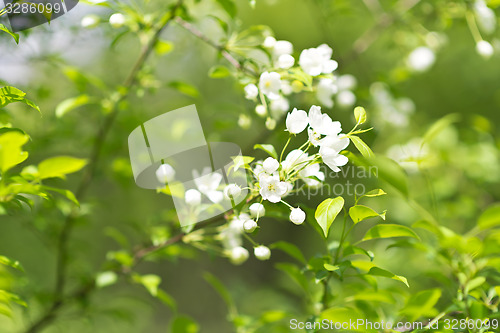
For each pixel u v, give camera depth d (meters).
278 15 2.96
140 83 1.38
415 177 1.64
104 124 1.40
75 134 1.44
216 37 1.43
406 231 1.12
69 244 1.48
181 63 2.06
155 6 1.43
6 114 1.16
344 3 1.50
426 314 1.15
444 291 1.28
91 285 1.39
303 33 3.02
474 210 1.67
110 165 1.46
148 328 3.02
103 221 2.40
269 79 1.15
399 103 1.62
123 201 2.21
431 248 1.19
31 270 2.06
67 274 1.50
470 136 1.82
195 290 3.82
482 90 3.00
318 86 1.25
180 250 1.36
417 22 1.53
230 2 1.27
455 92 3.04
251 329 1.29
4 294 1.12
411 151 1.61
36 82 1.44
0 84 1.15
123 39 1.46
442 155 1.62
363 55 2.27
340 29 2.52
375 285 1.15
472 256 1.16
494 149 1.70
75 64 1.68
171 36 1.63
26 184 1.08
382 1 1.94
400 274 1.55
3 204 1.18
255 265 3.75
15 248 1.99
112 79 1.70
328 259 1.13
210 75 1.23
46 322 1.39
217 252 1.24
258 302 2.15
